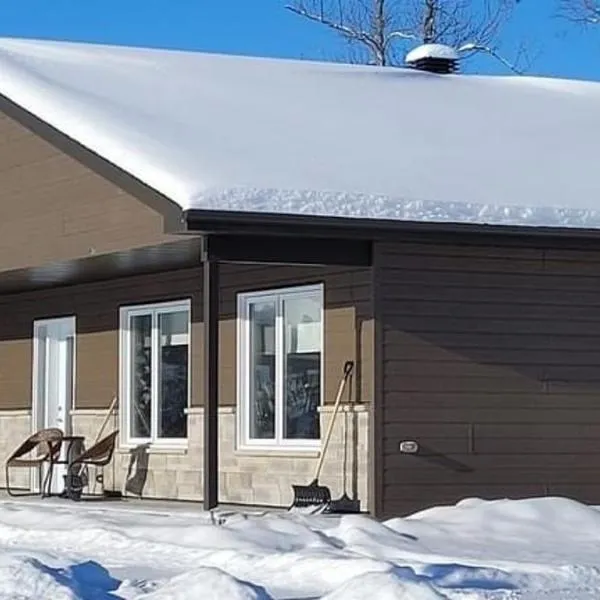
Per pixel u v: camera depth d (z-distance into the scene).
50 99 16.19
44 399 19.98
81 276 18.09
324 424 15.61
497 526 13.34
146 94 17.19
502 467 14.87
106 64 18.77
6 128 17.14
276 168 14.38
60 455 19.47
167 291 17.84
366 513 14.84
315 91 18.69
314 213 13.61
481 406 14.83
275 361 16.39
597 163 16.72
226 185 13.48
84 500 17.66
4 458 20.48
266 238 14.01
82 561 11.48
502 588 10.30
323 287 15.76
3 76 17.05
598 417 15.32
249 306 16.78
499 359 14.94
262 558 11.46
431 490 14.57
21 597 9.81
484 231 14.28
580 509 13.95
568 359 15.23
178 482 17.55
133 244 14.77
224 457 16.84
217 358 13.91
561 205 14.77
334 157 15.20
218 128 15.87
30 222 16.64
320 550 11.86
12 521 14.68
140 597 9.62
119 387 18.47
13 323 20.52
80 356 19.25
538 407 15.06
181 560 11.92
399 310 14.57
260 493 16.39
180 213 13.39
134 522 13.91
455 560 11.52
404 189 14.34
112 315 18.69
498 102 19.56
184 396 17.64
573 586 10.41
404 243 14.49
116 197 15.05
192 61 19.69
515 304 15.04
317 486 15.25
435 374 14.67
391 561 11.39
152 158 14.24
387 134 16.81
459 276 14.83
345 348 15.45
